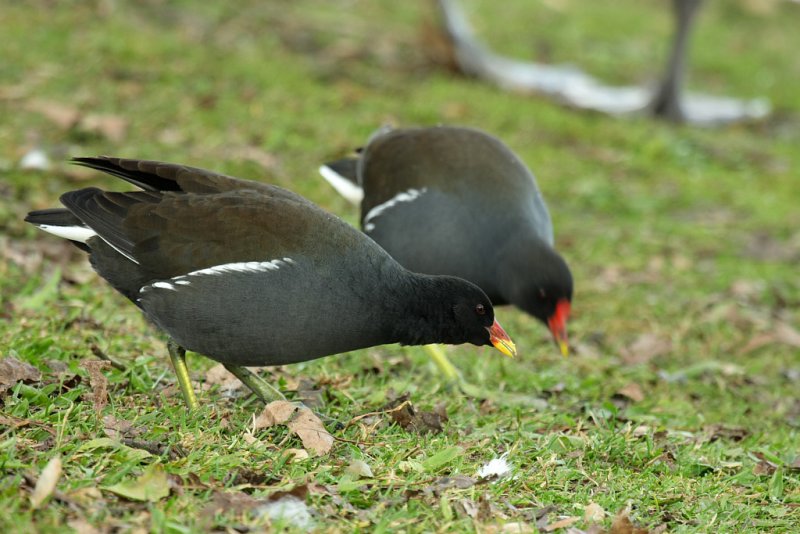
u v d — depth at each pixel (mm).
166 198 8188
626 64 27484
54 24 19906
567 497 7656
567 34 28844
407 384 10031
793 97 27250
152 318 8195
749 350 13289
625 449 8891
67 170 14023
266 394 8812
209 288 7875
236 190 8359
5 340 9055
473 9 29234
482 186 10875
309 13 25781
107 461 7109
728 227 17812
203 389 9062
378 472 7633
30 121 15492
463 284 8523
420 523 6922
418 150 11133
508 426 9344
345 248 8109
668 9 33812
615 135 20969
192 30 22250
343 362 10617
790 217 18516
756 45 31609
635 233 16797
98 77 17750
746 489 8523
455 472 7789
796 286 15695
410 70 22953
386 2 28078
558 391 10977
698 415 10633
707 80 27844
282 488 7016
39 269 11383
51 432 7371
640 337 13086
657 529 7395
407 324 8430
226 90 18375
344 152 16734
